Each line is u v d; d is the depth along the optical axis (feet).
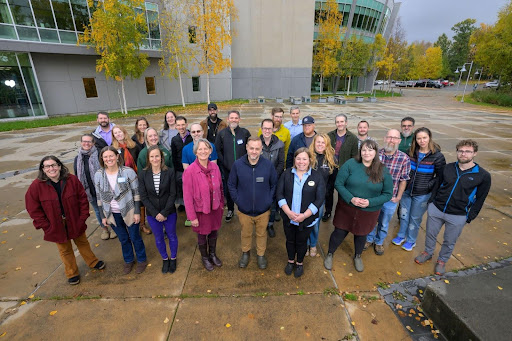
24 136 38.19
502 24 82.02
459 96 106.73
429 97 108.17
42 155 28.55
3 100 50.34
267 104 78.54
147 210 10.16
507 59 79.15
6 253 12.34
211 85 84.94
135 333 8.32
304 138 13.53
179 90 77.51
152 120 51.06
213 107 15.42
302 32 91.97
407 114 58.49
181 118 13.62
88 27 55.83
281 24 90.68
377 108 69.82
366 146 9.86
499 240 13.10
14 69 50.65
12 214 16.02
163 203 10.23
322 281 10.48
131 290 10.05
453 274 10.82
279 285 10.28
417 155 11.37
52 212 9.24
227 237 13.65
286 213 9.91
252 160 10.02
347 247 12.79
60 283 10.44
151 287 10.20
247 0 87.51
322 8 105.91
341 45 100.78
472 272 10.93
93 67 61.41
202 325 8.57
